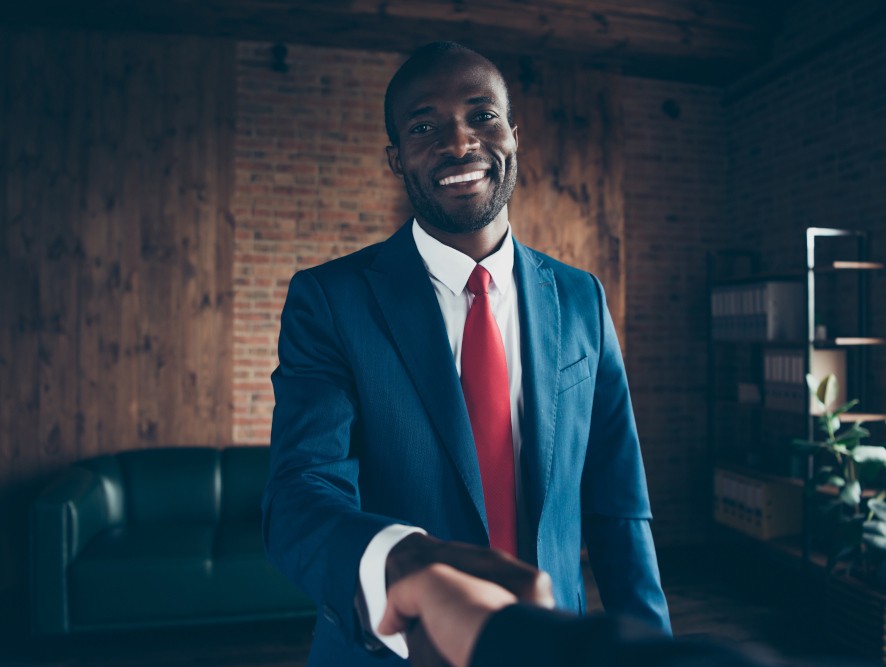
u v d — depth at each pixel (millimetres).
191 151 4352
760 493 4094
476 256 894
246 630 3439
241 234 4402
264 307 4422
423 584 300
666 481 4902
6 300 4117
